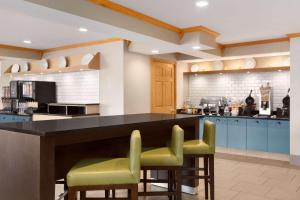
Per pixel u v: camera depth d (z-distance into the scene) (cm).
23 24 441
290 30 464
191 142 318
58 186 372
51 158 196
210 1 329
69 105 589
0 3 264
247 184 391
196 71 696
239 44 577
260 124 551
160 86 636
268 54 565
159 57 625
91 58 569
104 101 570
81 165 211
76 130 207
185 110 686
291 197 342
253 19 400
